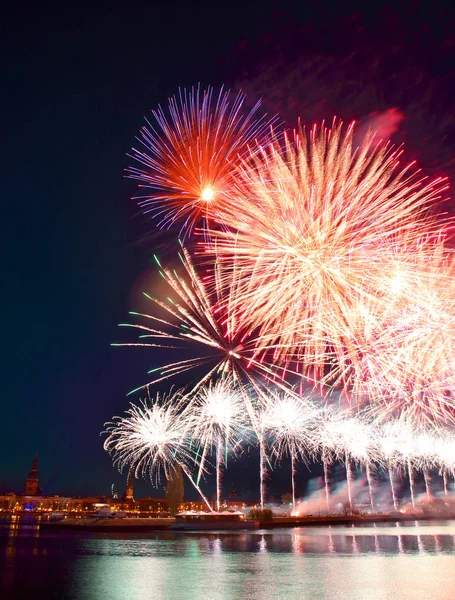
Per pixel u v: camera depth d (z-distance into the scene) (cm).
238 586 2911
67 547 5781
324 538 6819
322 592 2666
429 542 5962
